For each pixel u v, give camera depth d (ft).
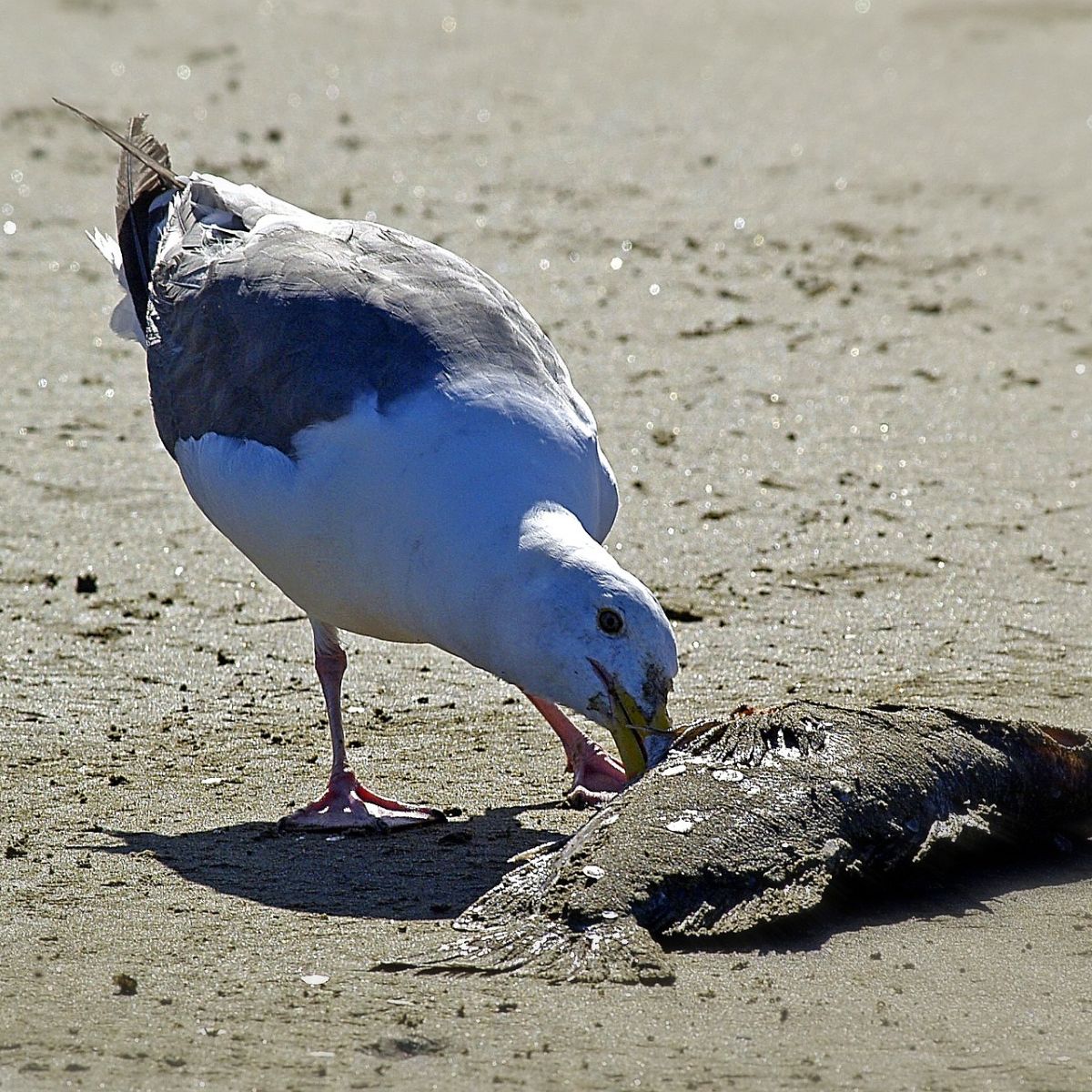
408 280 36.29
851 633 44.04
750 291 69.26
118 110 85.25
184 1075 24.66
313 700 40.86
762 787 30.30
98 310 66.23
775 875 29.27
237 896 31.12
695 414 58.39
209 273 38.29
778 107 91.25
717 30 106.01
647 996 26.86
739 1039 25.63
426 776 37.09
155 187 42.83
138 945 28.96
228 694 41.01
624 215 76.43
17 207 74.59
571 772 37.29
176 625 44.50
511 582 31.91
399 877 32.04
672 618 45.01
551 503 32.94
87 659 42.52
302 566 35.09
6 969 28.07
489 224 74.69
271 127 83.76
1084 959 28.40
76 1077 24.61
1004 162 83.97
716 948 28.50
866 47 102.73
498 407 33.71
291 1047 25.40
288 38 98.43
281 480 34.42
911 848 30.71
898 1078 24.59
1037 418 58.49
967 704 39.58
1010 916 30.07
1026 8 110.63
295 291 36.11
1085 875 32.01
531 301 67.56
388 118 86.22
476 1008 26.50
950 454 55.67
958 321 66.80
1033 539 49.78
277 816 34.94
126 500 51.90
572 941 28.04
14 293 67.15
